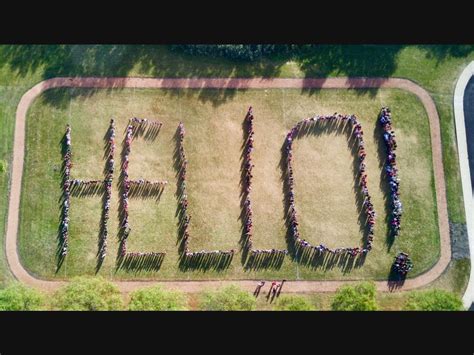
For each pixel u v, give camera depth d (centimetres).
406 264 7219
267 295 7181
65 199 7388
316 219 7369
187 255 7275
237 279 7225
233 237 7331
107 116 7631
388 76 7762
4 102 7650
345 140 7575
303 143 7569
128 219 7362
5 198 7388
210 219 7375
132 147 7550
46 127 7588
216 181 7481
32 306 6669
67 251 7262
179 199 7438
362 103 7681
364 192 7425
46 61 7775
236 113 7662
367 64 7800
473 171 7494
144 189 7450
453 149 7550
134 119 7606
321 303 7144
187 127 7619
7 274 7194
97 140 7562
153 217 7381
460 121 7625
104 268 7238
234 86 7731
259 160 7525
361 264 7256
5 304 6606
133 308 6638
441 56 7819
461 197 7425
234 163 7525
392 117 7638
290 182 7438
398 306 7131
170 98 7694
